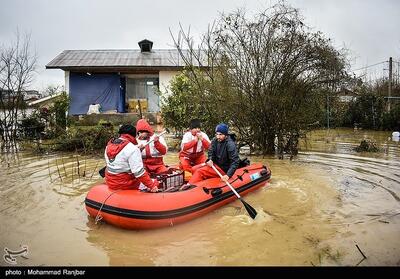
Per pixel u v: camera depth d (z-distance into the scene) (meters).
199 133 6.68
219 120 9.77
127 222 4.31
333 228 4.46
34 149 11.05
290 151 9.92
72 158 9.49
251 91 9.20
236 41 9.07
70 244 4.05
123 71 18.14
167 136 13.44
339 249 3.87
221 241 4.11
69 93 18.09
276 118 9.40
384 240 4.08
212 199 4.99
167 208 4.39
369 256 3.69
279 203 5.47
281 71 8.95
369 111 18.05
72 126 13.05
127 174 4.69
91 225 4.61
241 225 4.57
